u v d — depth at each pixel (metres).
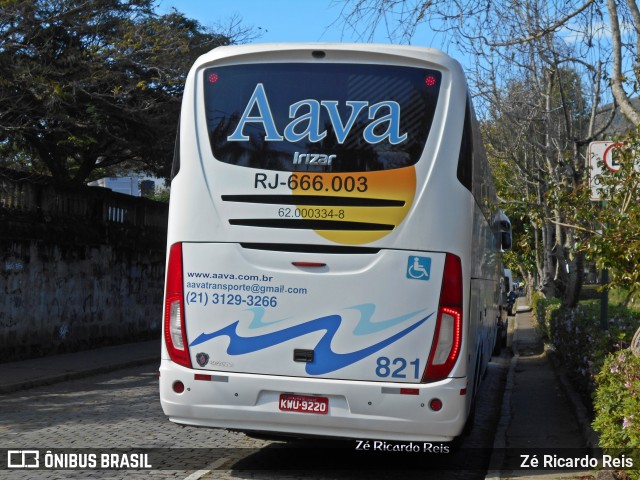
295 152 7.62
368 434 7.42
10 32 17.52
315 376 7.45
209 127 7.83
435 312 7.37
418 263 7.39
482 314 10.34
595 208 11.14
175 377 7.74
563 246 17.88
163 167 24.94
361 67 7.65
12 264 18.17
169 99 20.47
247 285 7.61
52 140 20.67
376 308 7.40
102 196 22.61
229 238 7.67
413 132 7.52
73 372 16.66
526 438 10.09
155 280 26.38
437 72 7.59
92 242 21.89
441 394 7.29
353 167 7.51
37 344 19.27
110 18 19.30
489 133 17.69
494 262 14.67
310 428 7.48
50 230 19.69
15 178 18.52
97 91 18.97
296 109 7.68
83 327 21.50
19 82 17.28
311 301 7.49
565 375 15.29
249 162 7.68
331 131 7.60
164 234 27.08
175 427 10.72
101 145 22.27
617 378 7.78
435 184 7.43
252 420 7.58
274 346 7.54
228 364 7.63
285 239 7.56
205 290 7.71
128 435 10.11
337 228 7.48
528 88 15.43
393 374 7.37
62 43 18.86
